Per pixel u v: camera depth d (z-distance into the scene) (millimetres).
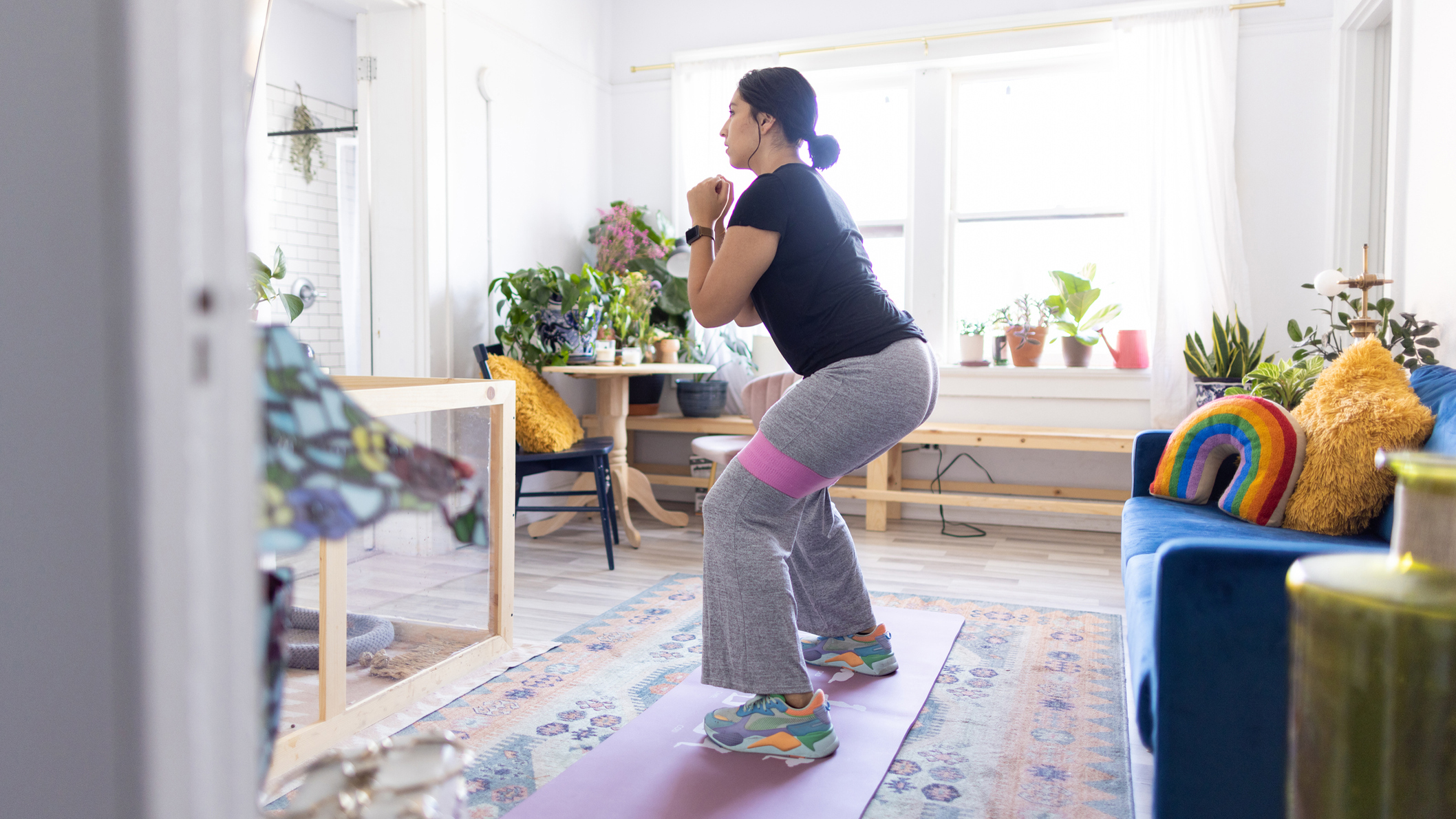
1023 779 1650
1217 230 3945
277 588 727
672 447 4980
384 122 3623
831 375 1743
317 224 4828
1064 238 4426
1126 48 4098
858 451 1753
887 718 1916
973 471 4496
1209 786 1200
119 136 433
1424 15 2693
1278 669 1174
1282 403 2566
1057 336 4477
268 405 626
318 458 626
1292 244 3984
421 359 3627
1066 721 1924
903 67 4523
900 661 2291
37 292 459
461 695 2059
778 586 1741
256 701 489
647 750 1752
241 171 471
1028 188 4477
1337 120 3836
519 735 1837
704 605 1808
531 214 4297
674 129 4762
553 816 1486
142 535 440
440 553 2094
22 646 477
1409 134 2795
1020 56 4352
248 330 480
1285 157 3979
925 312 4547
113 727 453
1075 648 2426
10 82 463
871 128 4695
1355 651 765
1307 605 807
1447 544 755
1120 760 1731
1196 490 2354
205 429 457
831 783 1614
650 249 4586
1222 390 3670
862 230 4746
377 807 709
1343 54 3807
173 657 450
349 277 4922
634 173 4965
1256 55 3992
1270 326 4023
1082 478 4332
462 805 764
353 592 1855
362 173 3670
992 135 4512
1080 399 4266
